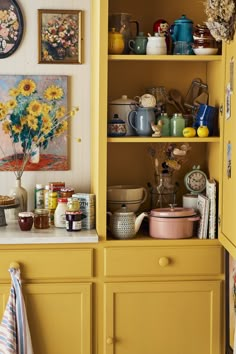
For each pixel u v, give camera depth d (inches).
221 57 126.0
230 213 117.3
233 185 115.5
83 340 126.6
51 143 139.3
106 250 125.6
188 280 127.4
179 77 137.6
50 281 125.6
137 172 139.1
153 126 126.9
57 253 124.9
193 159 139.7
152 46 126.1
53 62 137.6
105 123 124.2
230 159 117.9
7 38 136.6
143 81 137.3
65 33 137.6
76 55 138.2
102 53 122.5
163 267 126.6
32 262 124.6
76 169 140.1
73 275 125.6
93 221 131.3
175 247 126.7
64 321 126.2
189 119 133.7
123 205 130.5
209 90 135.6
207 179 132.9
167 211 128.0
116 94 137.1
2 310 125.9
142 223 138.4
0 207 131.6
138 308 127.0
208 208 127.4
